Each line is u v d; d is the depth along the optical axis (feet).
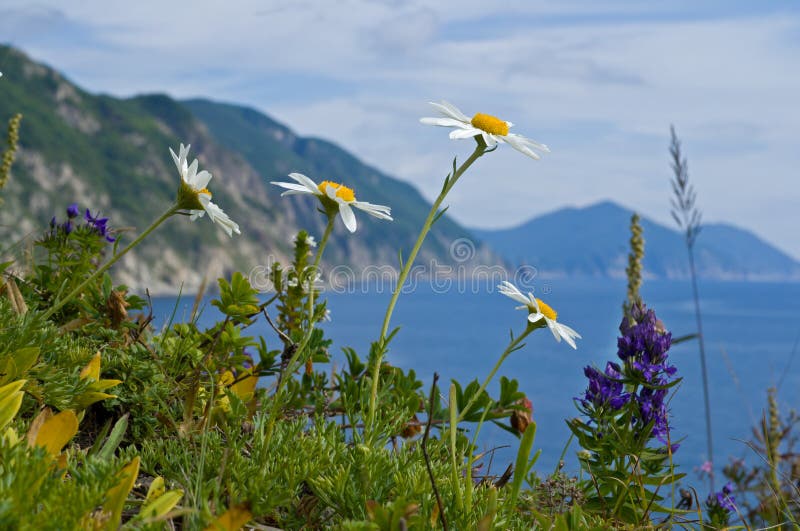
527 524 7.59
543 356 475.72
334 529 6.59
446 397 10.88
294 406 10.43
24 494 4.99
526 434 6.53
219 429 8.84
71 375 8.08
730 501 11.40
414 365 382.42
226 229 8.02
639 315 8.84
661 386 8.43
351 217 7.75
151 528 5.30
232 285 10.27
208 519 5.74
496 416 10.84
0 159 16.62
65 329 9.93
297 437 8.27
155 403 9.08
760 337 601.62
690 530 8.46
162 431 8.95
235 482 7.07
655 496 8.57
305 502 7.14
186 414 8.49
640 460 8.71
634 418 8.89
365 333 476.13
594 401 8.82
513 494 6.61
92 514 5.59
